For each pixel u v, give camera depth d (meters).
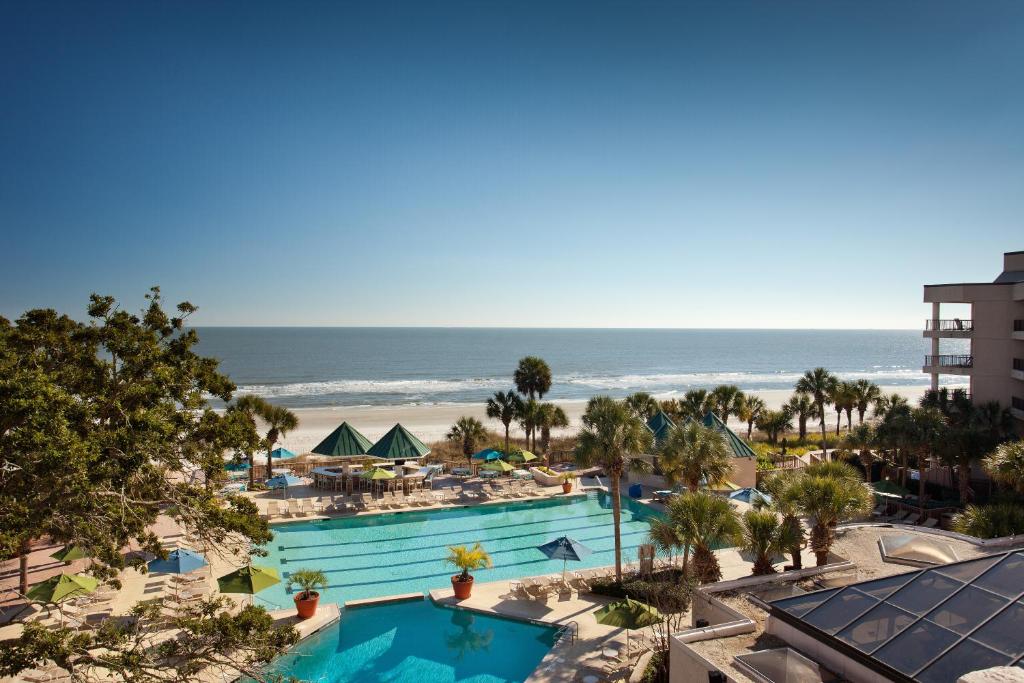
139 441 14.12
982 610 10.88
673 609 18.75
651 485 37.66
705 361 192.75
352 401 96.88
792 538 18.53
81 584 17.33
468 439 46.34
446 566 25.23
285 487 35.06
